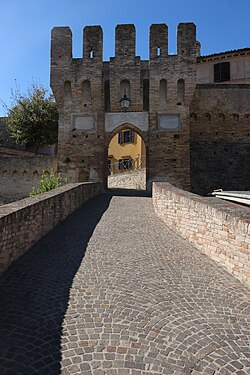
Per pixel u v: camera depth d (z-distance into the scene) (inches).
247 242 261.0
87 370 153.6
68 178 1027.9
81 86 1043.9
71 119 1043.3
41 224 395.9
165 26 1037.2
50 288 247.6
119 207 629.9
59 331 186.7
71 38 1071.0
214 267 303.4
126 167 1643.7
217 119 1156.5
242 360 163.2
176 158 1003.9
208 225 335.9
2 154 1444.4
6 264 292.5
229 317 207.6
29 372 151.6
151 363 159.0
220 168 1129.4
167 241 393.1
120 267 296.7
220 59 1352.1
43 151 1672.0
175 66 1022.4
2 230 284.8
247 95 1165.7
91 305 219.8
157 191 566.6
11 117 1492.4
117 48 1050.1
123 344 174.2
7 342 175.3
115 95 1041.5
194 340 179.5
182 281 266.5
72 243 374.6
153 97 1021.8
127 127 1039.0
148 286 254.1
